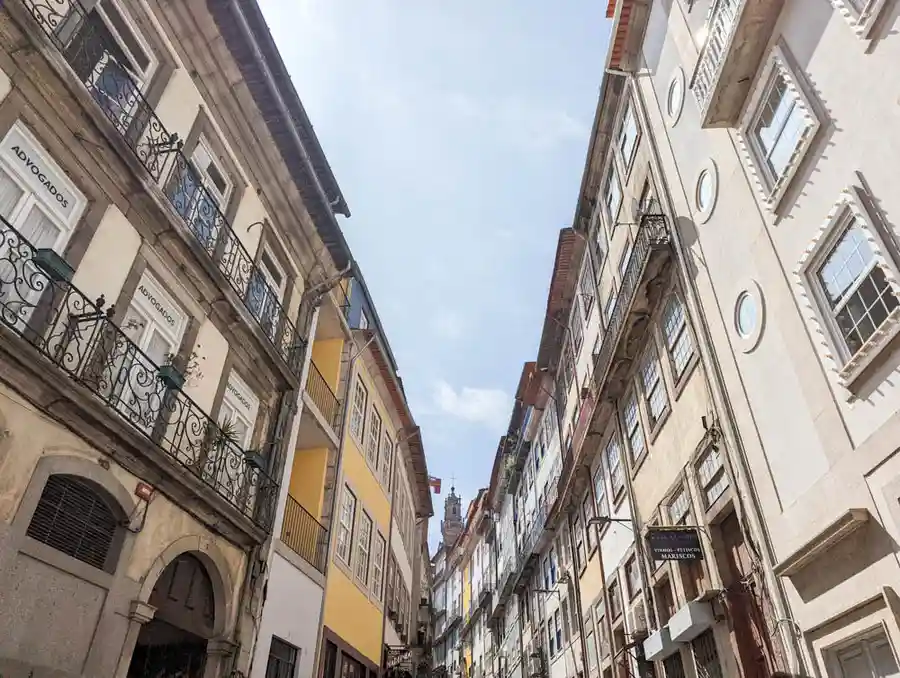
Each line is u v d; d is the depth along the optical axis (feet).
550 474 72.18
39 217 20.93
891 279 17.33
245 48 32.65
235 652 28.35
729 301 27.40
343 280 49.57
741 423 26.05
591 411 49.06
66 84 21.02
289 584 34.73
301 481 42.63
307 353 40.29
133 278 24.81
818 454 20.93
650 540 30.12
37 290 18.88
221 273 29.48
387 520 60.08
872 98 18.69
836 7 20.24
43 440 19.51
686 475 32.22
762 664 25.50
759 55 24.49
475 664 125.39
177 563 26.63
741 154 26.37
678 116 33.53
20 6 19.29
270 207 38.04
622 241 44.83
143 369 24.73
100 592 21.27
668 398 35.22
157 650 28.17
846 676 19.81
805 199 21.95
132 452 22.75
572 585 61.82
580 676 57.52
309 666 36.73
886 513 17.54
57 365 19.29
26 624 18.39
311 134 38.17
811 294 21.44
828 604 19.92
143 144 25.91
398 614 65.05
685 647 32.65
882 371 18.03
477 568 130.00
